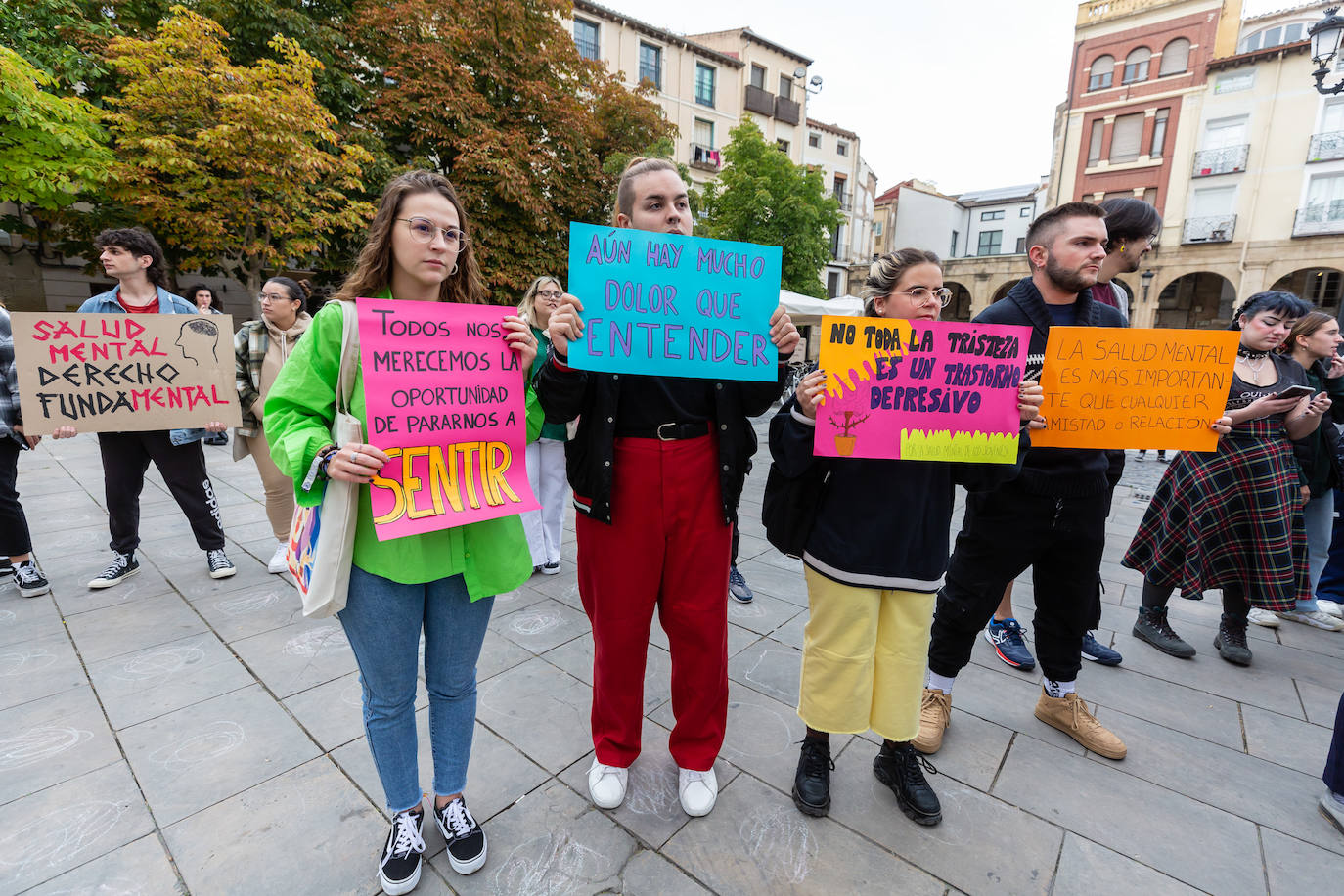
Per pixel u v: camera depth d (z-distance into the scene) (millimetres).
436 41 10867
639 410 1664
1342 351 3717
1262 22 20234
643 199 1662
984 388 1696
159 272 3436
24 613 2990
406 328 1388
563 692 2424
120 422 3010
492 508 1502
